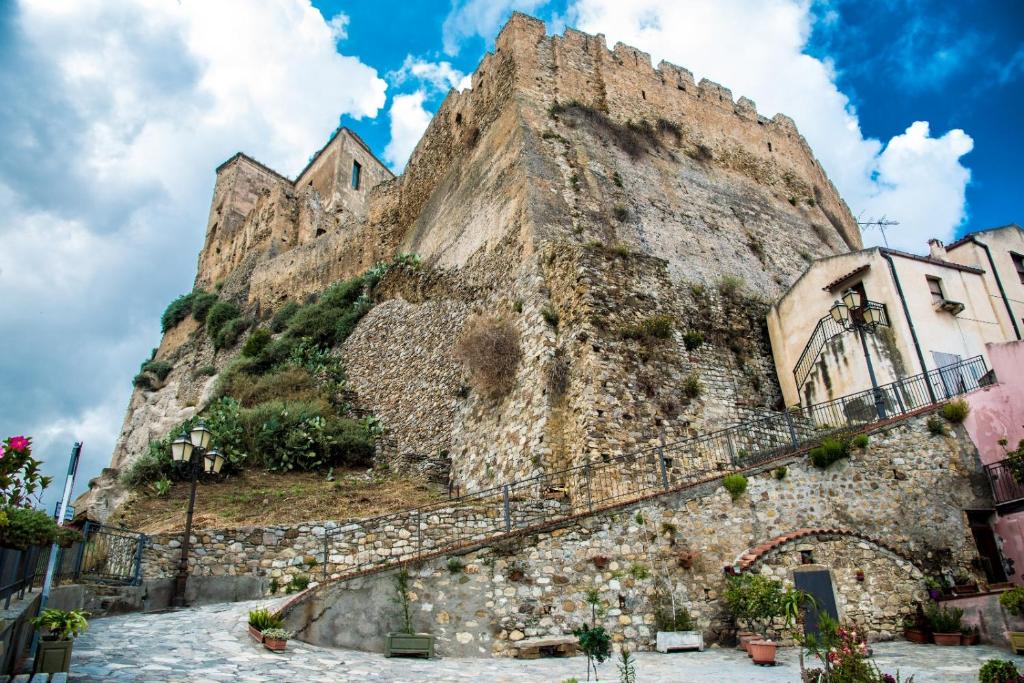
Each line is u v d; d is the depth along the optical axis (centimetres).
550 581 1274
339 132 6481
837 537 1405
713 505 1419
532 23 3491
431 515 1606
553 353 1994
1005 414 1698
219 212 6906
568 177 2875
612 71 3609
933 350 2052
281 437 2452
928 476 1588
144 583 1389
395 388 2862
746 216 3422
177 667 862
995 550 1572
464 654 1179
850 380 2083
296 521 1775
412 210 4228
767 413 2105
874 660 1148
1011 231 2570
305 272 4862
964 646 1281
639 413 1867
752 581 1275
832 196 4112
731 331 2445
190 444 1560
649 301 2184
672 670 1061
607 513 1361
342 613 1159
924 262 2250
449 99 4062
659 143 3472
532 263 2334
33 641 791
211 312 5059
